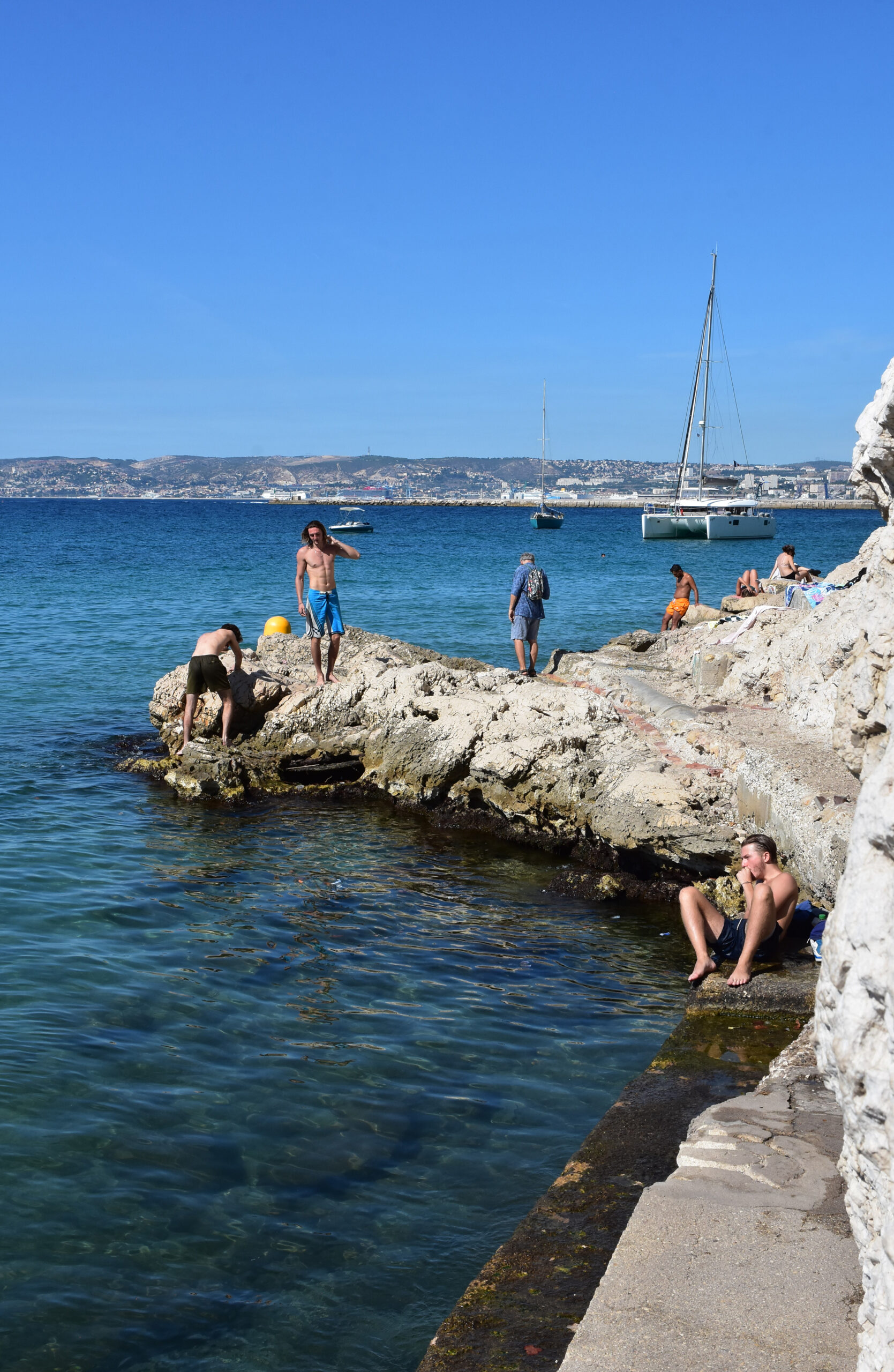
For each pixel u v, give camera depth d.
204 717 14.05
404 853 10.93
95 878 9.60
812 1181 4.11
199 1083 6.02
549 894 9.77
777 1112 4.79
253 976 7.61
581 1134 5.57
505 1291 3.82
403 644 17.06
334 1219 4.82
